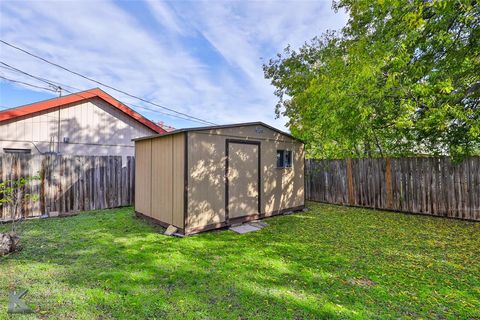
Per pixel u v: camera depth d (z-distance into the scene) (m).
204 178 5.57
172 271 3.47
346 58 8.18
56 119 9.09
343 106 6.39
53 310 2.54
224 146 6.00
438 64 6.01
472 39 5.41
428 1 5.39
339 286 3.10
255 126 6.74
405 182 7.47
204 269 3.55
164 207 5.81
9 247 3.99
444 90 5.46
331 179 9.16
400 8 5.89
